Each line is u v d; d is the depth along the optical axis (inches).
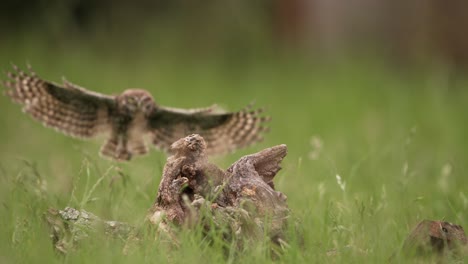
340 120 1043.9
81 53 1368.1
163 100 1130.7
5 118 890.7
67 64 1273.4
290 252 356.2
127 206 437.1
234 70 1475.1
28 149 776.9
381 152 743.7
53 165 649.6
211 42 1567.4
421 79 1403.8
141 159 586.2
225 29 1577.3
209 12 1587.1
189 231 358.0
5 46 1371.8
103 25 1526.8
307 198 454.3
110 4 1553.9
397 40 1573.6
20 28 1476.4
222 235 363.3
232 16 1582.2
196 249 349.1
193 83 1288.1
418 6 1551.4
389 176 638.5
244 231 362.9
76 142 729.6
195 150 382.3
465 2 1519.4
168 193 372.8
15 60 1274.6
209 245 363.9
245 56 1553.9
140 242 372.8
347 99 1186.0
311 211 432.8
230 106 1135.0
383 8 1582.2
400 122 1008.2
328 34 1621.6
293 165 509.7
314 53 1588.3
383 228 405.4
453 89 1266.0
